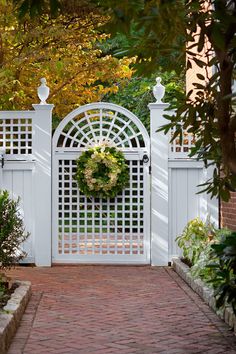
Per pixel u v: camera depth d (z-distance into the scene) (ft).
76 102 55.88
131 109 71.82
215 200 38.96
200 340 21.17
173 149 39.22
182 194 39.24
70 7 44.37
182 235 37.06
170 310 26.07
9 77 46.83
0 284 25.64
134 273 36.42
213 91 14.49
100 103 39.47
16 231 27.99
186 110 15.64
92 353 19.57
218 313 24.52
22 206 38.93
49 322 23.84
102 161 38.78
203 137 15.83
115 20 11.14
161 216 39.17
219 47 11.47
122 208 39.73
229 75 12.40
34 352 19.61
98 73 52.80
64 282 33.14
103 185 38.65
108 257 39.65
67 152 39.55
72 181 39.73
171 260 39.17
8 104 50.44
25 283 28.86
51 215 39.32
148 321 24.09
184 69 14.97
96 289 31.09
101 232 39.81
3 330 19.01
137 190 39.50
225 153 12.65
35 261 38.88
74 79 54.13
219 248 20.81
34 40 48.73
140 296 29.25
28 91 53.26
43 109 38.96
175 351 19.81
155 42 12.93
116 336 21.77
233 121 12.51
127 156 39.50
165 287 31.68
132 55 13.32
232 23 11.71
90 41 54.54
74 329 22.79
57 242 39.55
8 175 39.01
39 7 11.21
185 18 12.07
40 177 38.91
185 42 13.03
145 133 39.42
